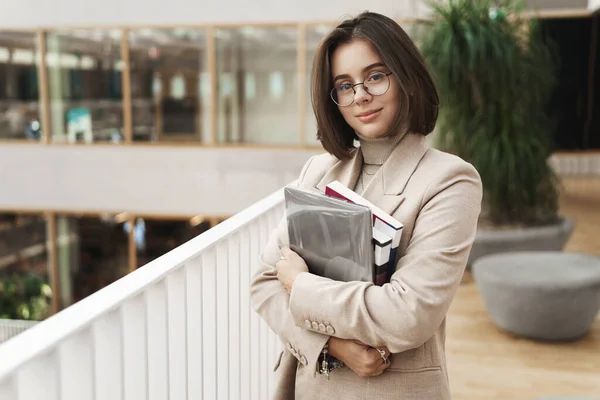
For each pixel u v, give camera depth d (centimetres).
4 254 1035
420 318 101
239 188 958
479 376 288
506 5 521
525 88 500
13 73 998
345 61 113
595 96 1058
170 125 969
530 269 349
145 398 116
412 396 109
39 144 1005
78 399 96
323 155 138
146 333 115
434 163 112
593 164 1076
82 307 100
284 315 117
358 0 796
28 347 84
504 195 492
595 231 638
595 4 916
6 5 982
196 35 936
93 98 984
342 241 109
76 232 1018
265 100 930
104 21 959
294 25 898
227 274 159
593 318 331
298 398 120
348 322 104
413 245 107
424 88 113
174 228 989
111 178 995
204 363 149
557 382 279
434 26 503
